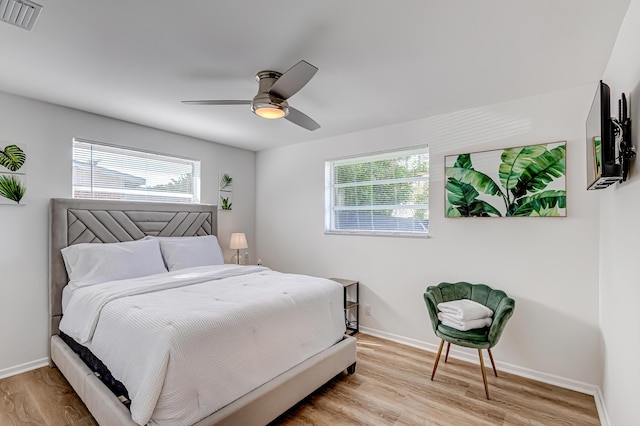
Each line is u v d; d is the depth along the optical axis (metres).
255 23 1.72
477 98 2.79
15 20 1.67
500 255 2.85
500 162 2.84
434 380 2.63
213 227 4.20
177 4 1.56
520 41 1.88
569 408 2.25
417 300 3.34
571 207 2.53
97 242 3.11
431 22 1.71
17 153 2.74
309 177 4.28
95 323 2.10
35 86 2.55
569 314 2.53
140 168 3.63
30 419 2.09
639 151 1.40
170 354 1.58
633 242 1.50
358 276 3.79
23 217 2.77
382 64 2.18
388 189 3.65
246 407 1.81
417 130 3.37
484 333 2.46
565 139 2.56
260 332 2.01
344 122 3.47
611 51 1.97
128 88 2.59
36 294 2.82
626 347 1.62
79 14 1.64
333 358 2.47
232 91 2.64
